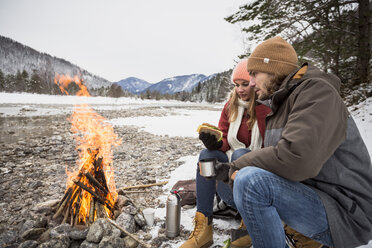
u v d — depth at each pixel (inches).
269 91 56.2
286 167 43.1
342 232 45.5
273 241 49.0
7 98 969.5
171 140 272.7
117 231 74.9
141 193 118.8
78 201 79.4
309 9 311.9
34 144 231.1
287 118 50.4
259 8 318.7
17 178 138.6
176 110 754.8
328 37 314.0
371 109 264.1
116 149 222.8
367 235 47.2
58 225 80.5
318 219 46.3
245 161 50.4
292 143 41.9
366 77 339.9
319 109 42.1
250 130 78.5
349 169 46.5
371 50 317.7
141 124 399.2
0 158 183.2
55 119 448.5
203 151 78.0
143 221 85.2
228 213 90.2
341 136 43.4
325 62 340.5
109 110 682.8
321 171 46.3
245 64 73.1
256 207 47.8
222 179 55.7
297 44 336.5
